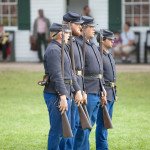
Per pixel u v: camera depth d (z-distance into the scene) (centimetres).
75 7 5931
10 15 5922
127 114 3309
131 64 5553
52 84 2095
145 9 5725
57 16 5812
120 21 5700
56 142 2106
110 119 2305
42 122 3062
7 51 5878
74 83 2139
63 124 2055
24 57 5894
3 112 3350
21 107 3512
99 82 2278
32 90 4209
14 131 2847
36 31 5725
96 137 2373
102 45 2331
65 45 2136
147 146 2553
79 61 2203
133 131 2856
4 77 4716
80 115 2145
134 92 4138
